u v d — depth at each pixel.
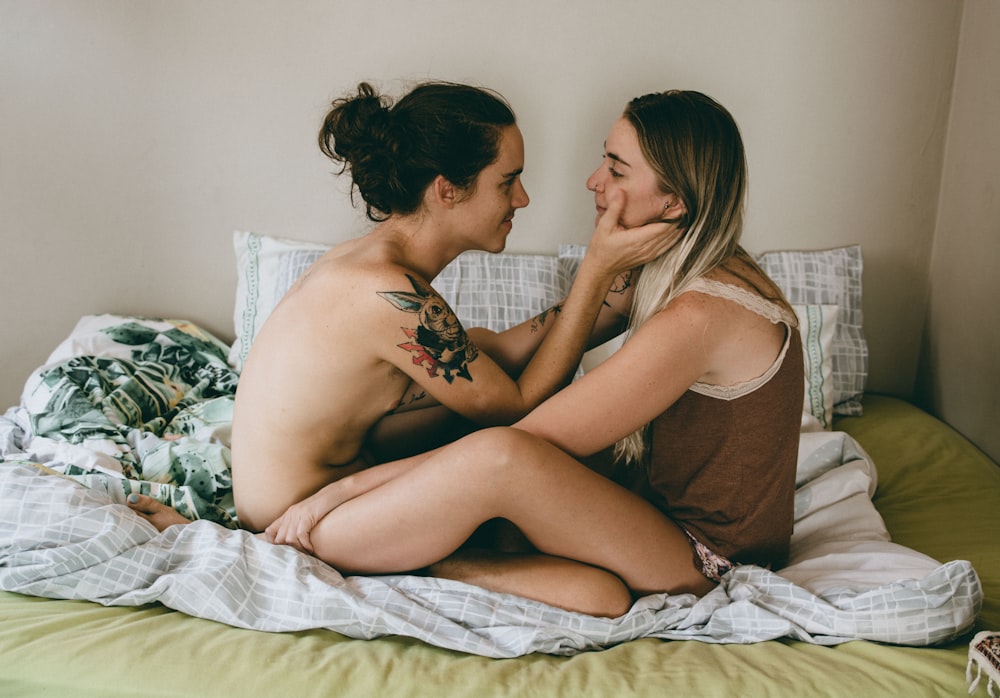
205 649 1.15
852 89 2.38
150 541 1.35
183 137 2.43
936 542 1.65
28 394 1.93
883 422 2.29
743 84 2.37
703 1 2.32
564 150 2.42
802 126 2.40
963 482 1.94
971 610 1.20
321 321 1.32
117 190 2.45
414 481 1.26
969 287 2.27
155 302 2.54
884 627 1.19
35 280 2.50
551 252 2.49
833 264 2.40
